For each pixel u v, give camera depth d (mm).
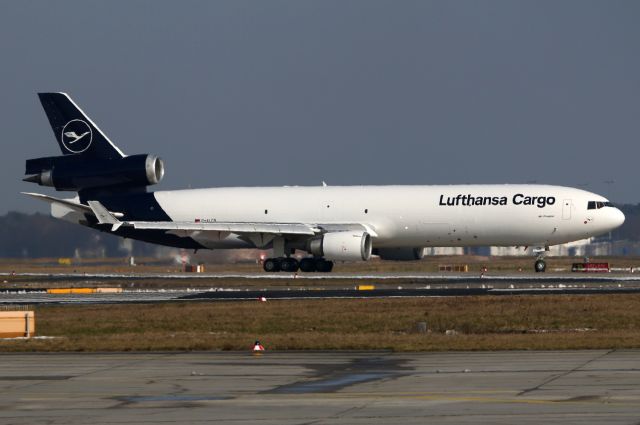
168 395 92812
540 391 90562
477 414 80312
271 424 78125
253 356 123750
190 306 196500
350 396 90938
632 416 77875
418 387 95188
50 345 137375
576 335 140000
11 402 89375
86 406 87125
